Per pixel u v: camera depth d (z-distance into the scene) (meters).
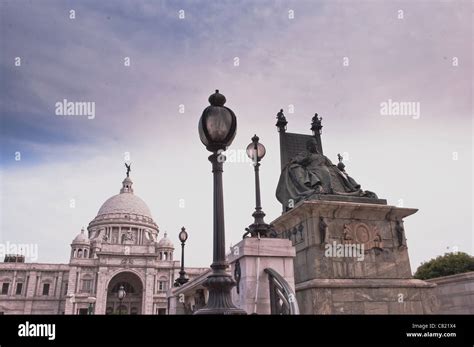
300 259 11.86
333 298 10.62
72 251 106.50
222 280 5.27
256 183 8.41
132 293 101.12
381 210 12.24
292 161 14.62
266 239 7.61
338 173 14.08
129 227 113.38
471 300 16.28
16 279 100.62
